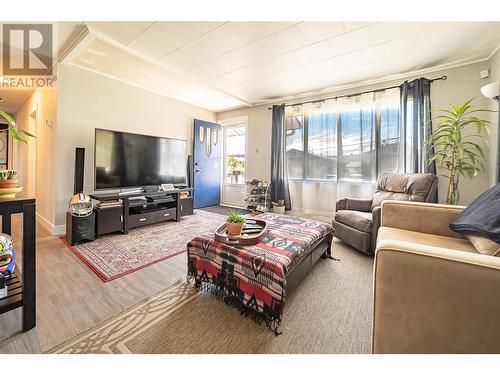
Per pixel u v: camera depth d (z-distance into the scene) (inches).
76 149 112.3
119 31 89.1
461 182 112.8
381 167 134.2
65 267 77.5
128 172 128.6
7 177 48.3
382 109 133.6
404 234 64.7
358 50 102.3
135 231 123.1
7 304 45.5
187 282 69.0
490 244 43.4
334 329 50.0
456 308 30.6
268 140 182.5
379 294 35.4
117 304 57.6
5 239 55.6
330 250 90.9
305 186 164.7
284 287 48.1
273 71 124.7
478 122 95.0
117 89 136.0
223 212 179.2
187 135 185.0
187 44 98.2
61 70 113.3
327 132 153.6
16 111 207.0
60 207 115.0
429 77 120.7
